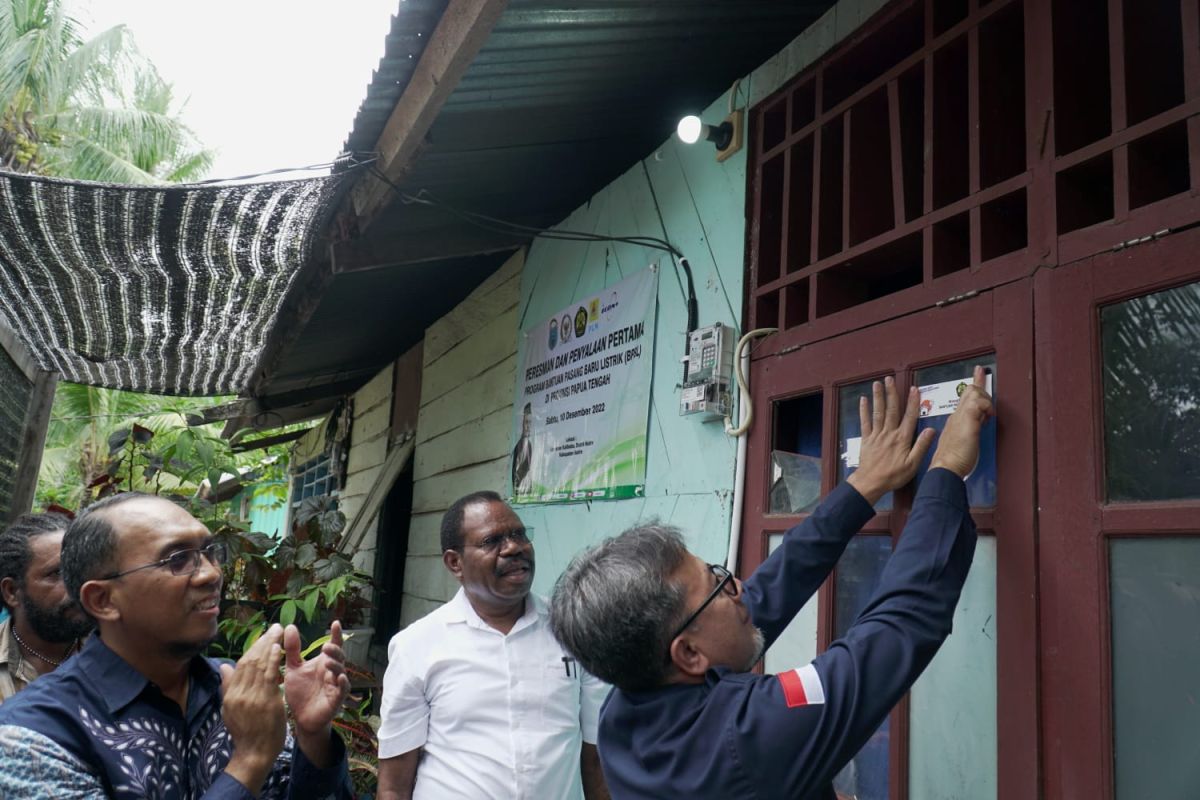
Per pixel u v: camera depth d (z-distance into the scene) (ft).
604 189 13.00
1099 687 5.58
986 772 6.31
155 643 4.82
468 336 18.69
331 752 5.25
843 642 4.49
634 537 4.80
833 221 8.88
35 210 11.05
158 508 4.96
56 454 45.85
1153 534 5.43
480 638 7.59
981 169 7.02
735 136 10.07
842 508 6.30
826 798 4.54
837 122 8.88
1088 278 6.02
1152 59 6.32
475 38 8.25
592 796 7.81
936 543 4.92
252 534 18.24
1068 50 6.61
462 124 11.06
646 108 11.59
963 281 6.95
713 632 4.58
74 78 42.27
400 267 16.88
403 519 25.05
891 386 6.82
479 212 14.43
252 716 4.60
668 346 10.86
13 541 6.94
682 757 4.36
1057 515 5.99
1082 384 5.96
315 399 30.89
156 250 13.16
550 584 13.10
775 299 9.53
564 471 13.09
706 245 10.39
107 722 4.72
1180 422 5.44
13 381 17.67
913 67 7.88
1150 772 5.32
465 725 7.30
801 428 9.10
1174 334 5.55
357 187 12.39
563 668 7.61
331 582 16.72
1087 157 6.12
